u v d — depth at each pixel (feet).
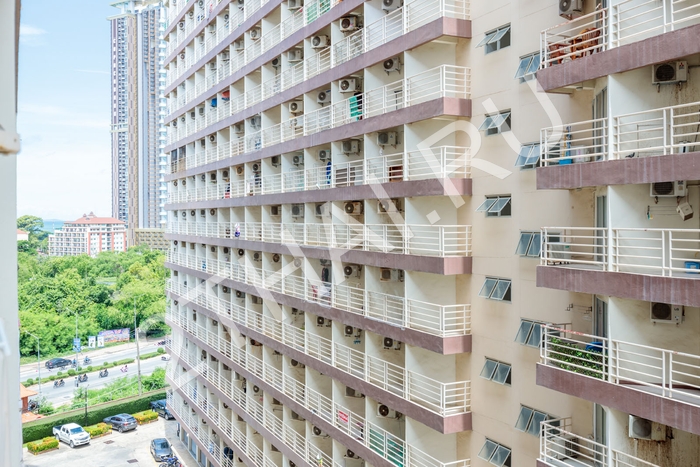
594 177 31.73
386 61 54.39
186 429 108.27
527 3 42.57
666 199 31.71
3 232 11.35
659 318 31.37
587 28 38.19
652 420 28.48
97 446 116.16
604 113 34.19
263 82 77.41
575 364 33.76
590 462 36.76
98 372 159.84
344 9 59.47
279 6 73.97
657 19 30.58
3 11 11.09
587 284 31.99
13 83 11.19
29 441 119.34
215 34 98.07
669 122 31.04
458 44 48.91
